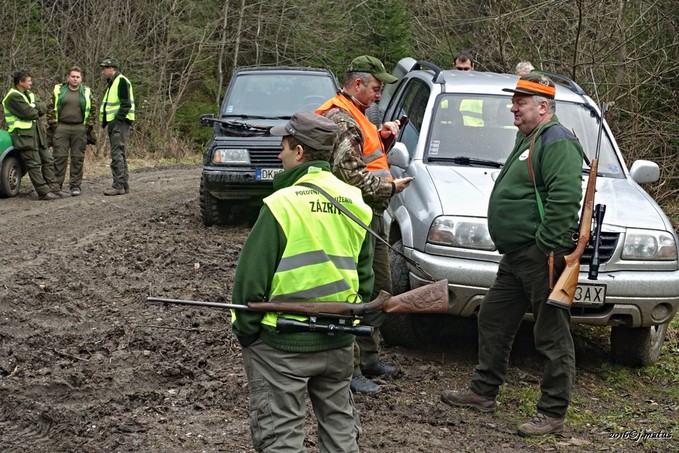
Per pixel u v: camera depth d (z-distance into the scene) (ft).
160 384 17.28
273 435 11.00
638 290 18.39
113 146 43.45
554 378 15.79
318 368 11.16
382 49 81.76
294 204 10.98
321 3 90.17
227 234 32.94
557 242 15.28
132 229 33.12
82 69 73.56
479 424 16.33
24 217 36.04
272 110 35.32
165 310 22.15
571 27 41.06
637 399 18.86
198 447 14.23
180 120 85.61
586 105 23.13
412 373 18.85
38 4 75.87
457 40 54.65
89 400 16.22
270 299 11.08
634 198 20.01
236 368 18.07
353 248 11.35
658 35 40.63
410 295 11.61
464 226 18.56
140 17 81.97
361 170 15.06
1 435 14.70
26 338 19.56
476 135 22.03
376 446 14.65
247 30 91.56
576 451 15.33
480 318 16.89
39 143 41.73
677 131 40.24
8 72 67.46
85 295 23.27
